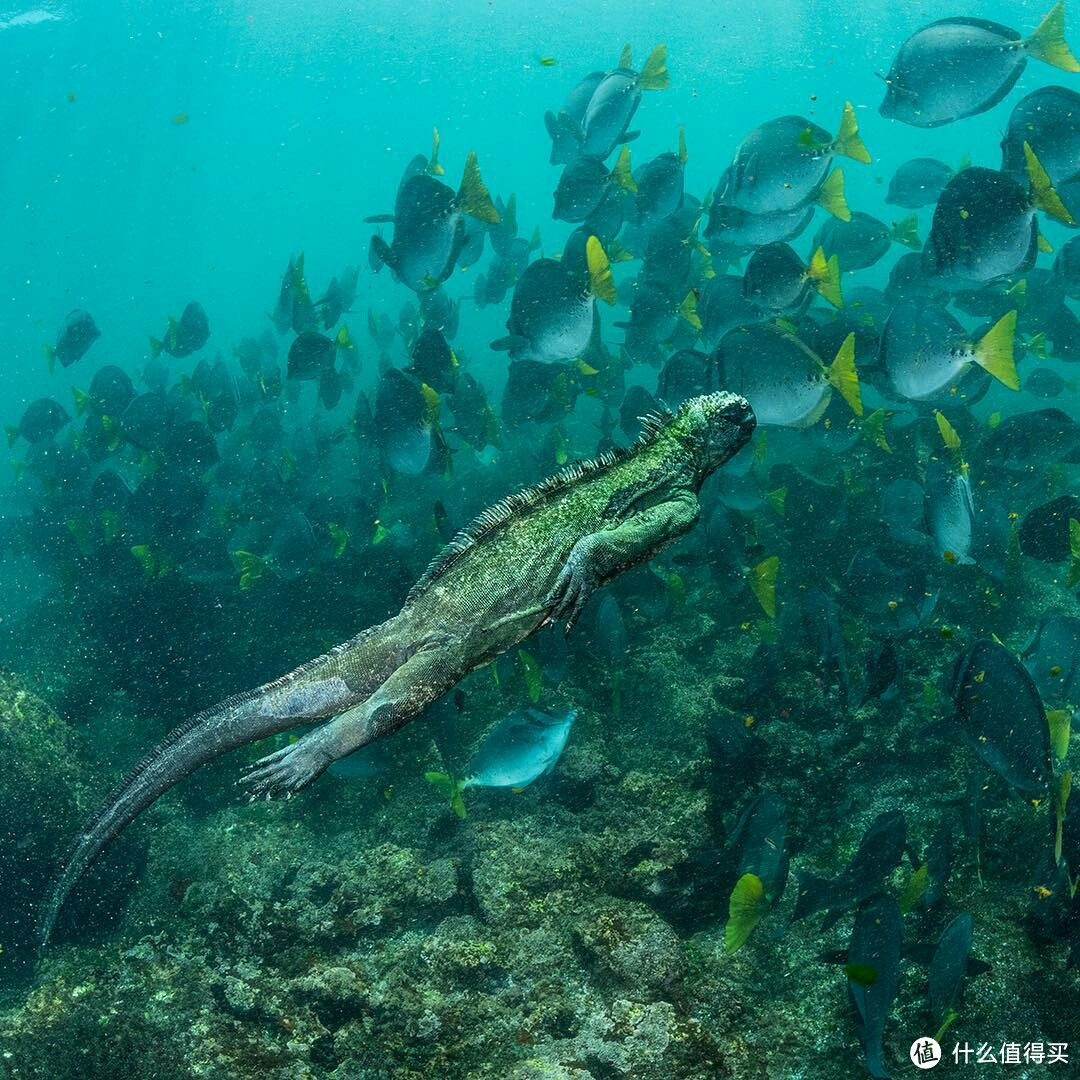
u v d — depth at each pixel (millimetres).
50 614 3576
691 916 1935
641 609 2516
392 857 2088
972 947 1736
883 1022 1436
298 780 703
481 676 2539
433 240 2477
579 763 2209
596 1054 1531
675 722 2340
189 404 3672
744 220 2648
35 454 4000
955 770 2137
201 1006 1762
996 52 2312
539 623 768
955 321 2098
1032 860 1879
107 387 3764
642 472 808
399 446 2559
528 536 782
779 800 1654
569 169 2746
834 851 2082
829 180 2492
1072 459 2531
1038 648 1986
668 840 1994
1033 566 2801
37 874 2316
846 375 2055
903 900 1608
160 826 2459
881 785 2180
